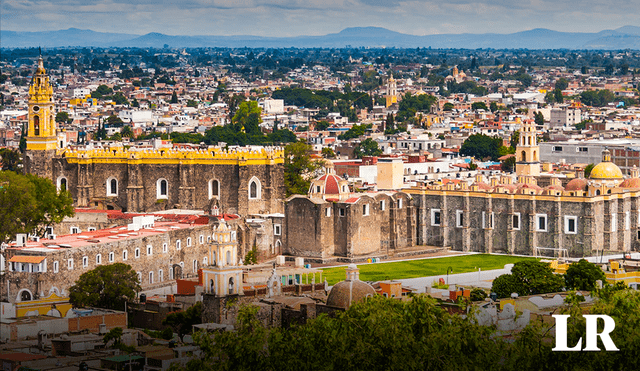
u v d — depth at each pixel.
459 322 178.38
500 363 176.00
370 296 196.75
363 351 169.62
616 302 189.12
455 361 168.25
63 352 199.50
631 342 169.38
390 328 174.62
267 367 171.75
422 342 171.75
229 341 175.88
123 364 188.50
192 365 175.62
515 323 193.88
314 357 170.75
